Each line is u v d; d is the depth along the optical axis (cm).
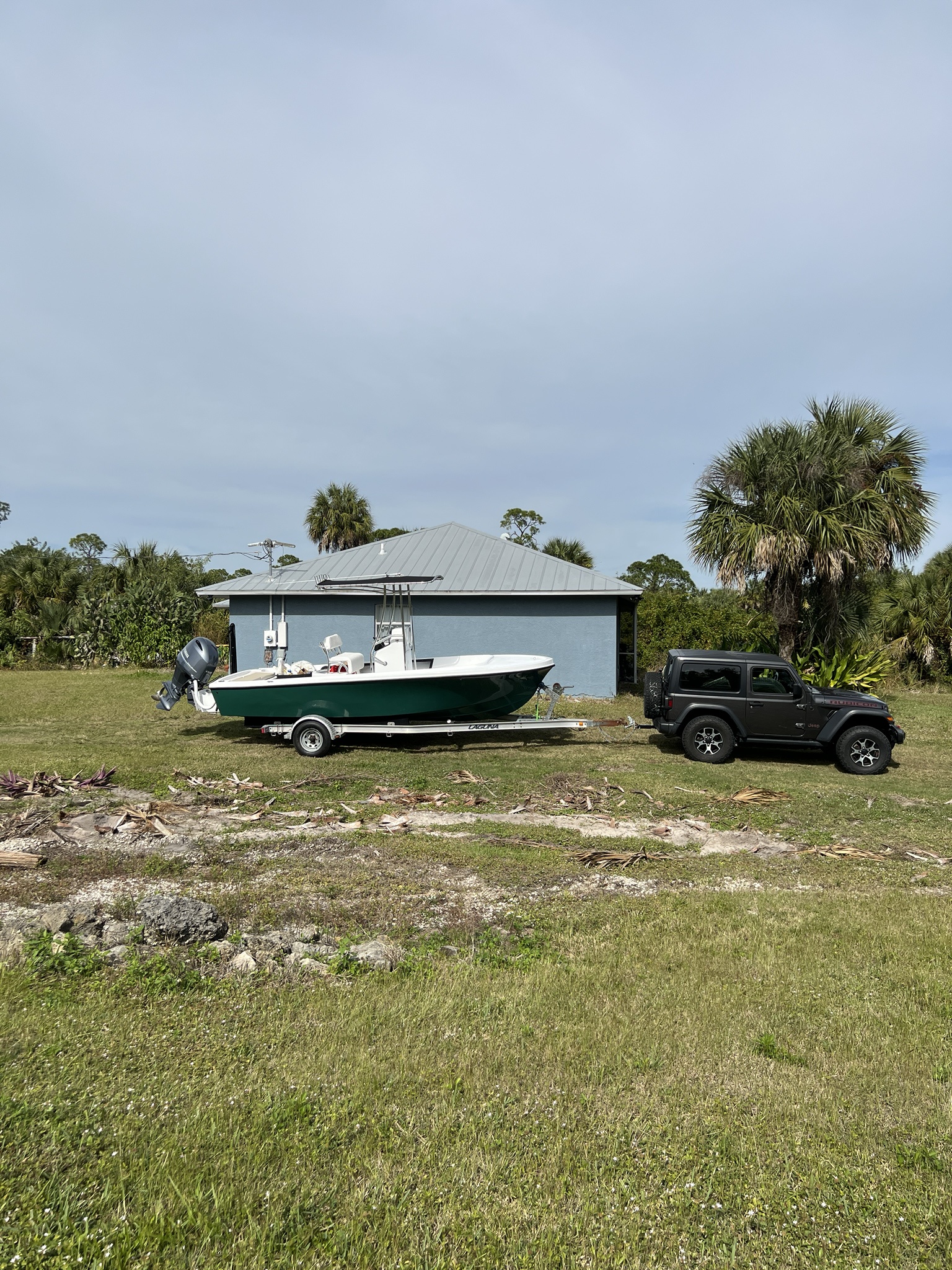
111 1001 362
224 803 797
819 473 1483
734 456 1570
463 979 402
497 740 1250
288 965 415
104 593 2705
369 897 533
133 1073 305
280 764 1021
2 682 2073
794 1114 296
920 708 1616
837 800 852
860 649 1609
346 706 1109
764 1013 374
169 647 2544
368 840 664
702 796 859
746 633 1903
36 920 461
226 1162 252
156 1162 251
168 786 855
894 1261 227
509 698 1155
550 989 392
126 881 555
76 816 721
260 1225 227
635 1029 355
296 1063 316
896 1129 288
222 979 393
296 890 539
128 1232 220
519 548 1988
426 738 1251
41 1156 252
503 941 463
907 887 583
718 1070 325
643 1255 227
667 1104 301
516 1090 306
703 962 432
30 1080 296
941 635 1983
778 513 1484
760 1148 276
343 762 1047
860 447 1528
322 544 4016
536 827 718
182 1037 333
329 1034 340
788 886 580
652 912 514
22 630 2677
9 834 662
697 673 1085
